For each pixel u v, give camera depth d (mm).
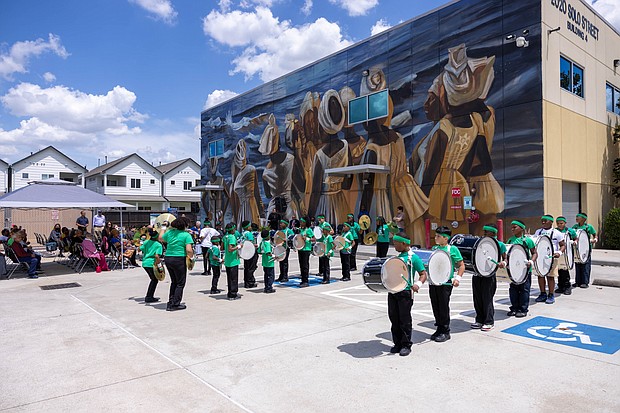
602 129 19859
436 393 4523
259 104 30203
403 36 20609
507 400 4344
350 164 23344
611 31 20844
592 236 10445
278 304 9133
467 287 11109
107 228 17141
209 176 36219
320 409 4188
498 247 7051
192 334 6848
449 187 18625
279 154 28438
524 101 16359
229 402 4363
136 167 52656
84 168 53688
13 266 16422
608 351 5828
